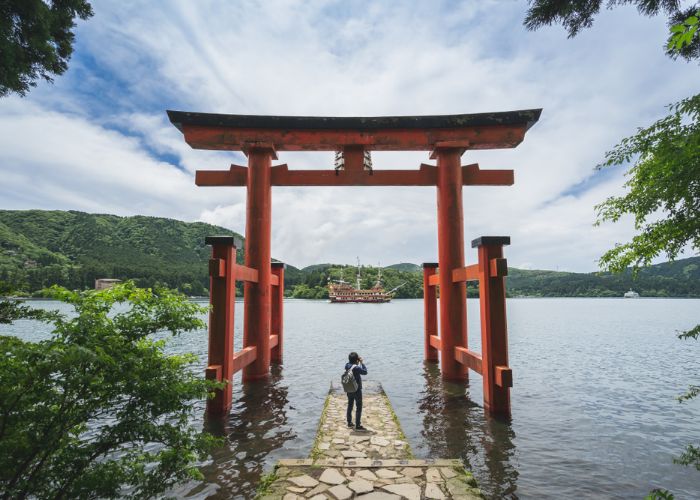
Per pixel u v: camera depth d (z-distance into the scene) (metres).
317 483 5.21
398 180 12.59
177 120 11.49
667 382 13.89
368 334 31.62
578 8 4.71
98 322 3.77
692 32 2.38
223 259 9.06
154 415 3.72
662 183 3.93
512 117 11.53
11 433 3.08
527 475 6.28
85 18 6.41
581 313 73.00
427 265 16.16
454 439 7.71
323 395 11.12
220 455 6.86
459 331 11.94
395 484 5.18
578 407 10.47
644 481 6.18
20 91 6.12
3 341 3.25
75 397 3.52
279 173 12.66
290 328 38.16
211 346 9.01
